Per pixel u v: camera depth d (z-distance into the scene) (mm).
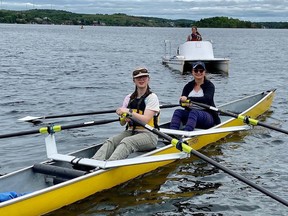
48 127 2977
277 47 24453
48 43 23203
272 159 3498
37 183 2719
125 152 2889
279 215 2508
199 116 3689
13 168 3252
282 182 3004
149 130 2895
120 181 2859
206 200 2705
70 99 6129
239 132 4305
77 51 17172
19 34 36750
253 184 2391
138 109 3074
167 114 5305
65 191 2475
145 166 3076
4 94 6410
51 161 2865
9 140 3982
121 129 4441
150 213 2512
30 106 5551
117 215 2469
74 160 2799
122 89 7203
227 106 4961
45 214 2387
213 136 3916
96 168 2717
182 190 2850
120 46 22203
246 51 19547
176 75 9273
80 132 4305
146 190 2818
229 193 2822
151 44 25188
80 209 2506
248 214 2521
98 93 6730
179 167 3268
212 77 9172
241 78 9180
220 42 30016
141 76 3023
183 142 2746
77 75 9133
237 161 3436
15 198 2230
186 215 2502
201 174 3143
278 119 4945
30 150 3693
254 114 4887
